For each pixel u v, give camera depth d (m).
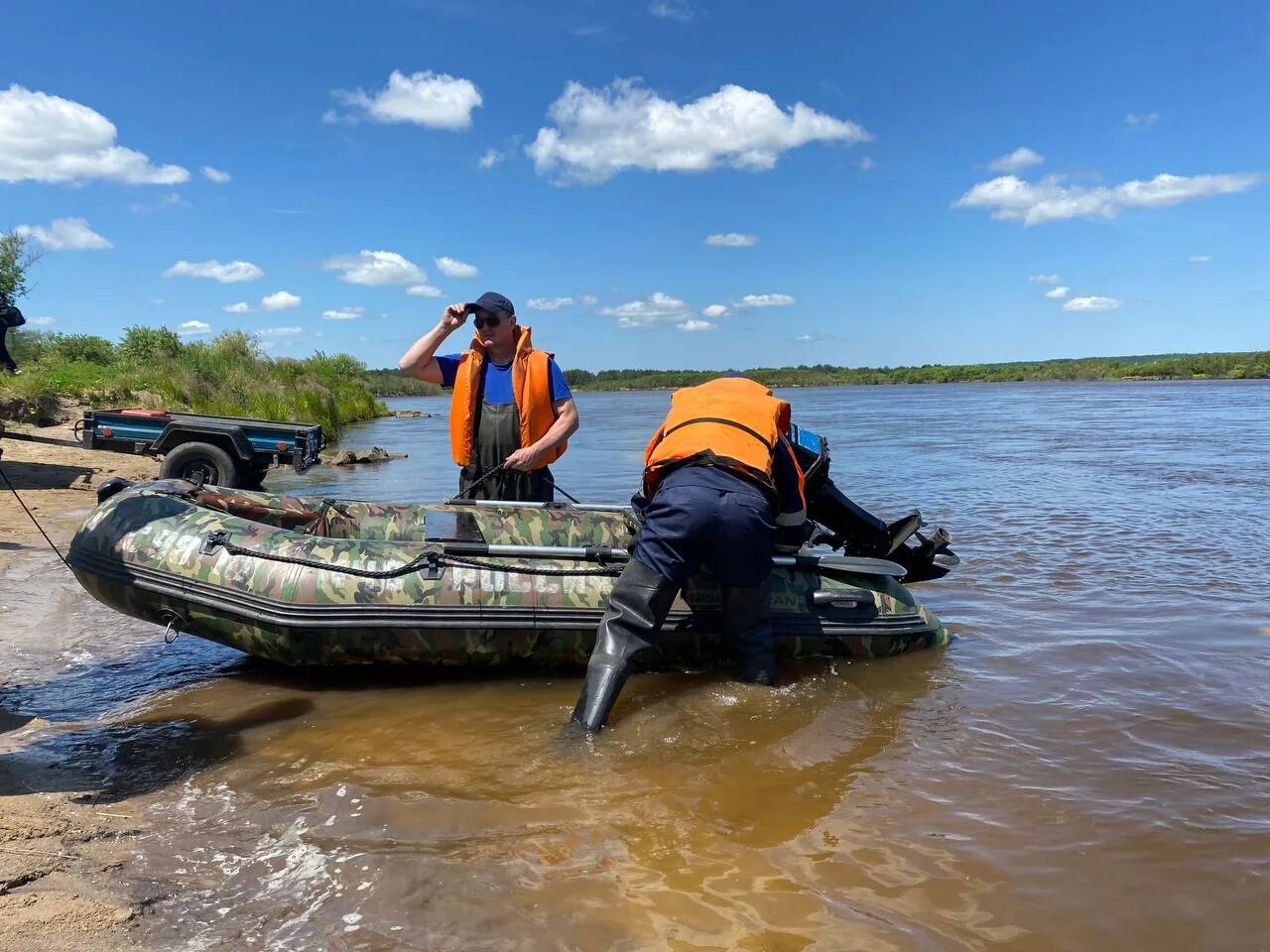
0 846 2.57
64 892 2.36
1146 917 2.32
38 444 14.57
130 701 3.96
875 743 3.47
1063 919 2.32
